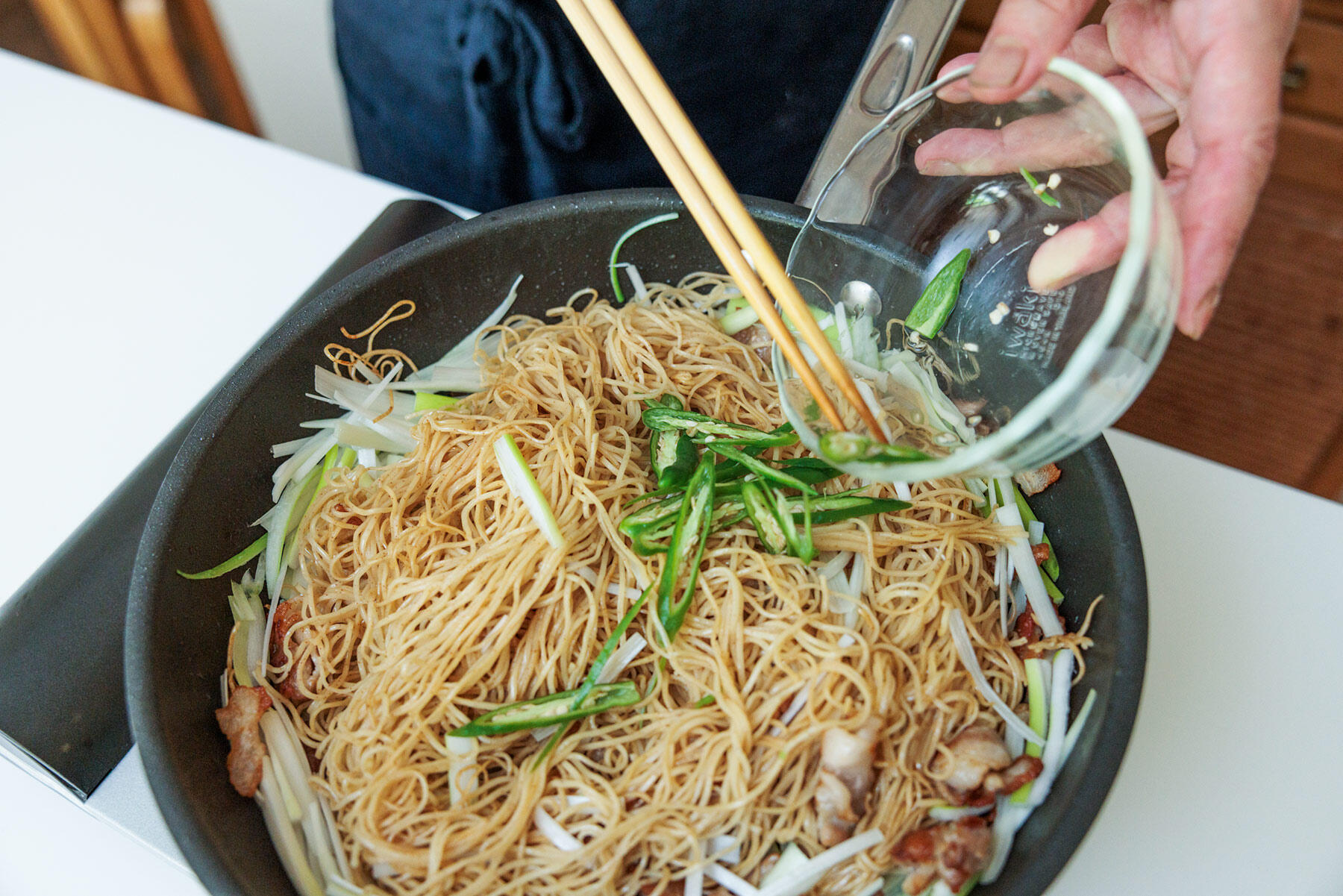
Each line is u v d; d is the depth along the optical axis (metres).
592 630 0.37
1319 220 0.75
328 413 0.41
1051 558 0.39
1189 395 0.82
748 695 0.36
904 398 0.38
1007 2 0.32
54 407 0.46
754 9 0.51
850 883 0.35
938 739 0.36
